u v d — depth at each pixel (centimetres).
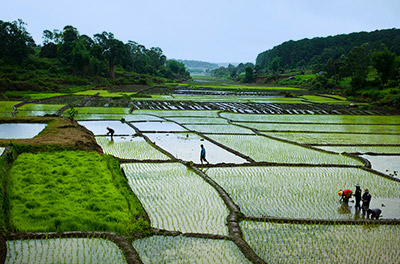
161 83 11081
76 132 1964
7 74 6250
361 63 8894
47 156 1442
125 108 3984
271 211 1152
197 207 1144
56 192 1096
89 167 1366
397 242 959
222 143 2283
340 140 2542
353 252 889
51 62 8638
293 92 7912
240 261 806
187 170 1590
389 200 1308
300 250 888
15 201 1000
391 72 6297
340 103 5538
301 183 1470
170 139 2383
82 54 8438
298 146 2273
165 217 1053
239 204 1204
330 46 16212
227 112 4081
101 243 837
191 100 5459
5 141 1551
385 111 4612
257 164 1738
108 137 2336
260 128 2998
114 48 9106
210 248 863
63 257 761
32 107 3606
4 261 724
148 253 824
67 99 4744
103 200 1074
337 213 1161
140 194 1248
